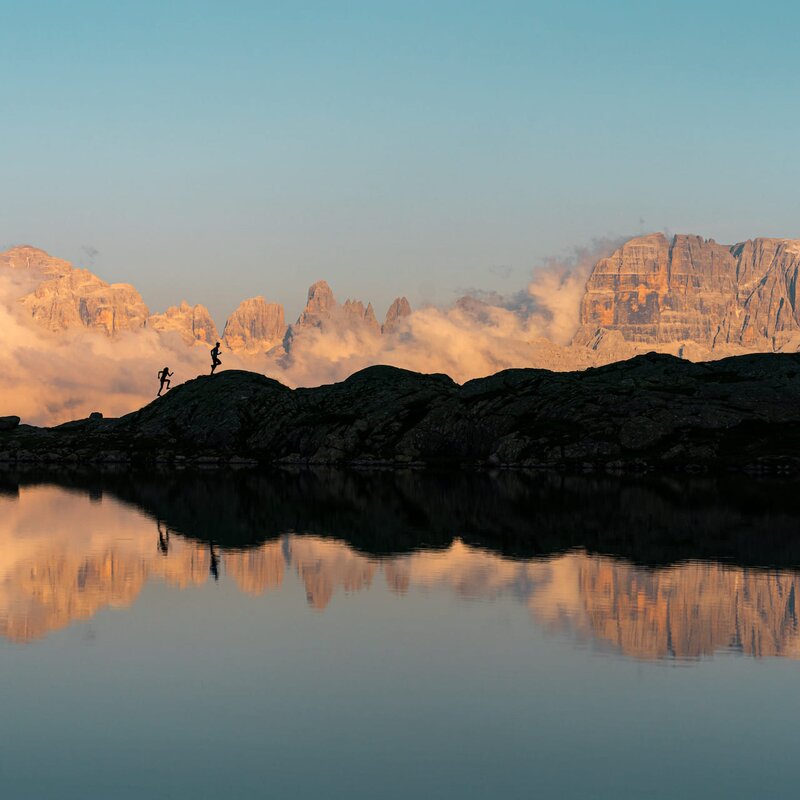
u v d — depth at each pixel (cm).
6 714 4153
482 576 7544
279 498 15250
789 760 3672
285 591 6925
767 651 5216
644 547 9269
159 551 9000
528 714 4172
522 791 3378
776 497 15062
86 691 4481
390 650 5231
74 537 10119
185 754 3703
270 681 4647
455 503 14150
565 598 6650
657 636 5538
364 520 11831
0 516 12406
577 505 13762
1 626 5791
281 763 3619
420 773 3534
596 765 3619
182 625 5819
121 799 3303
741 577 7506
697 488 17125
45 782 3444
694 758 3688
